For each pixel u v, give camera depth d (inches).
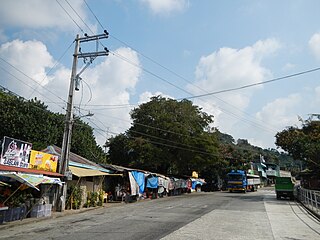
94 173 961.5
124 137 1884.8
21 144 677.3
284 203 1141.7
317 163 1248.8
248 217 698.8
